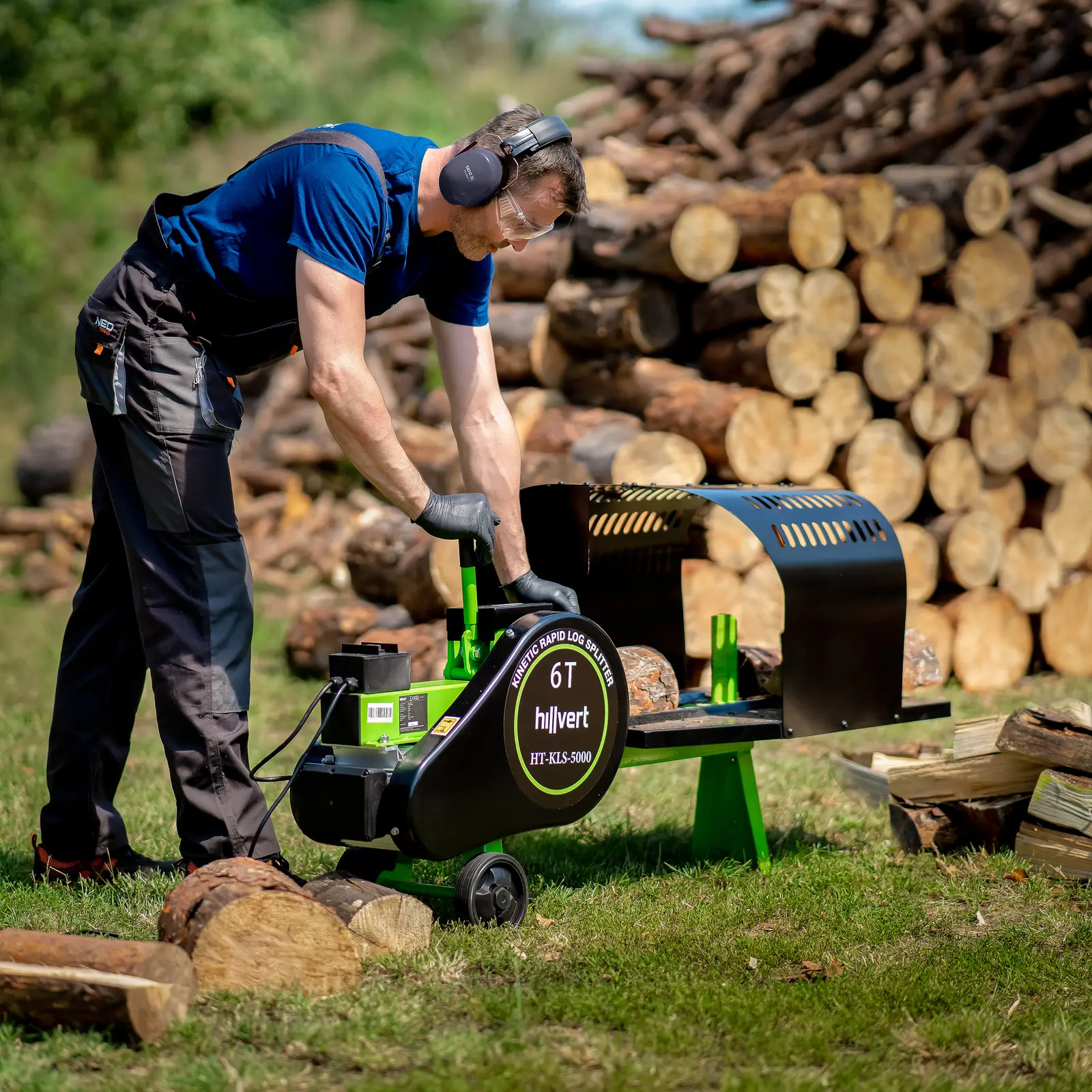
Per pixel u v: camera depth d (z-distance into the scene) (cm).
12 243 2234
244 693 408
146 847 480
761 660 491
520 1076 281
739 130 1319
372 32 2830
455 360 430
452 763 363
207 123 2447
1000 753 488
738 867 457
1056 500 949
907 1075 293
